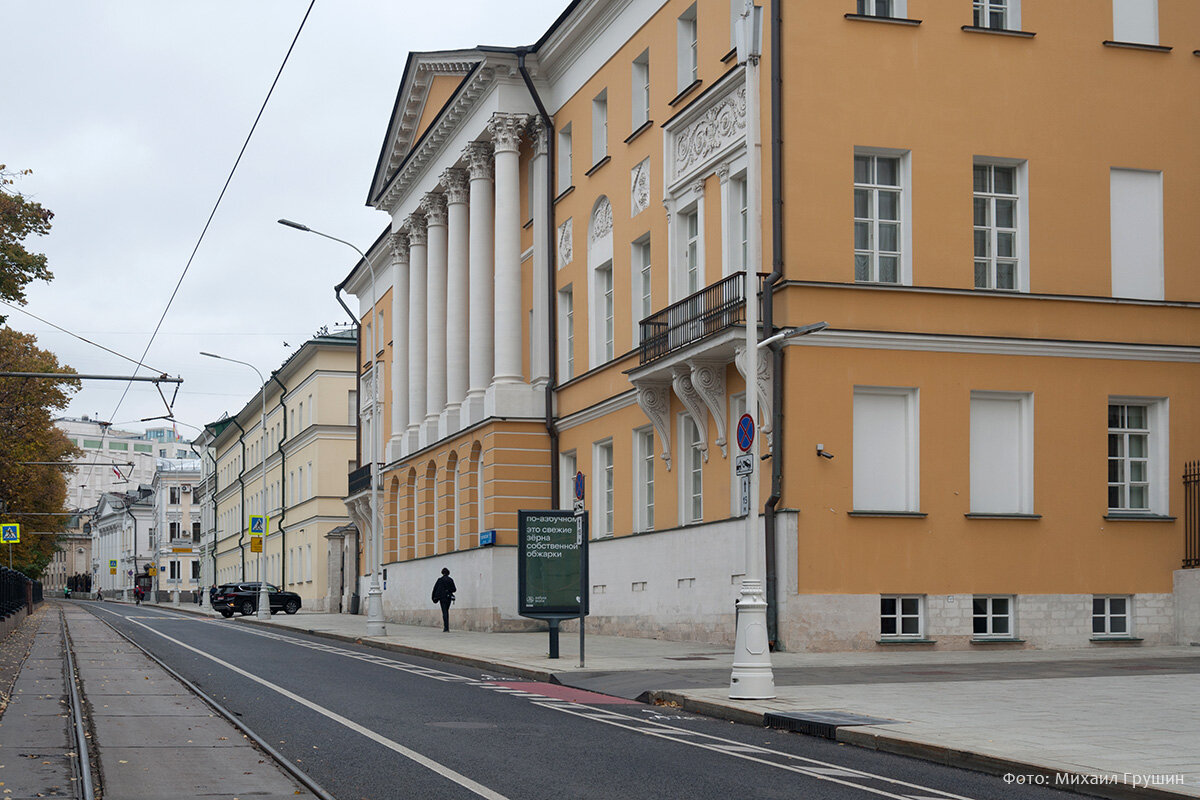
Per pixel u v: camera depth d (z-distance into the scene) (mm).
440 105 43406
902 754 12258
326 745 12672
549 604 23844
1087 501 25438
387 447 52594
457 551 40781
